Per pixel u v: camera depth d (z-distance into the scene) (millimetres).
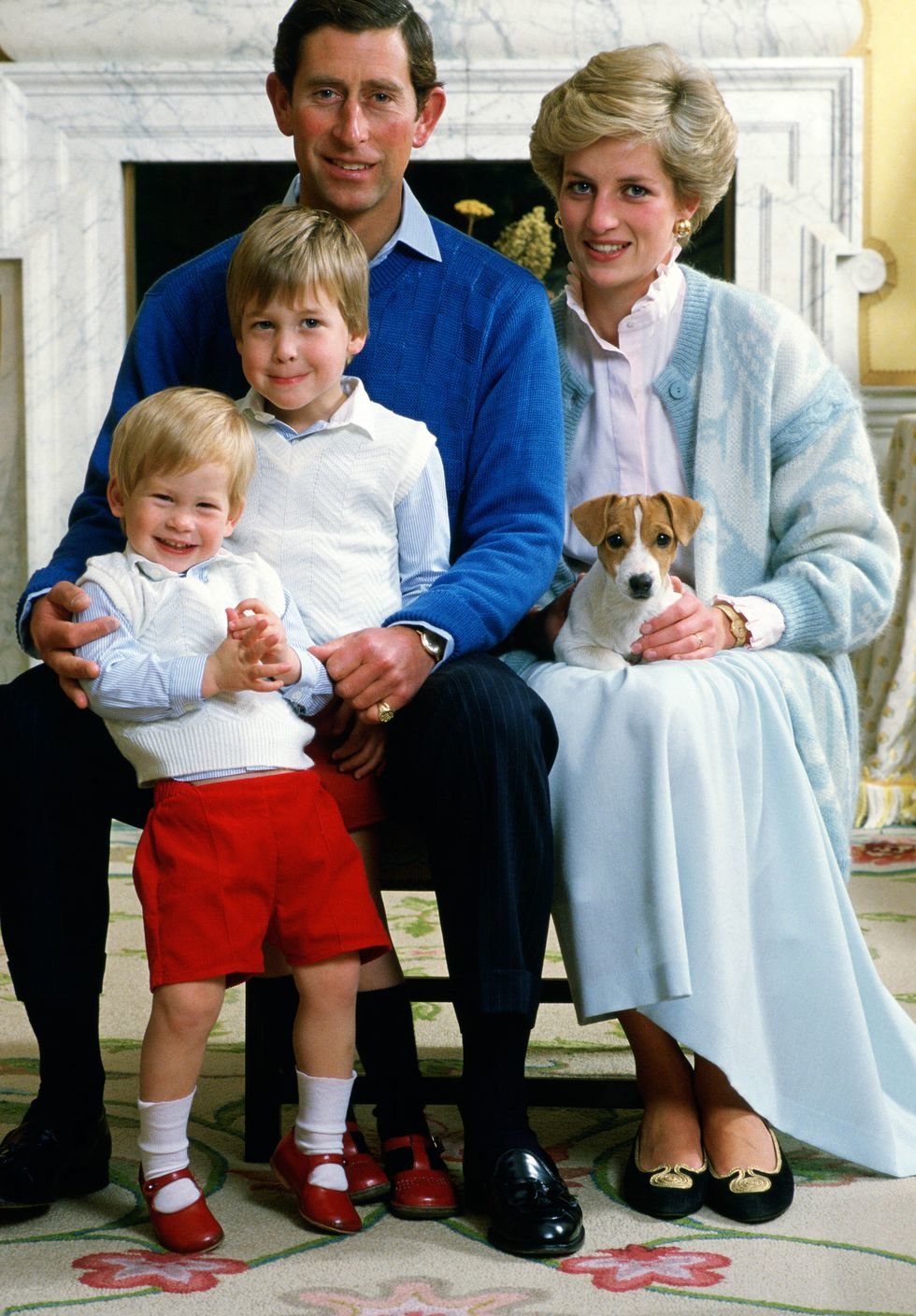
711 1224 2303
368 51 2729
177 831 2248
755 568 2949
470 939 2299
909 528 5984
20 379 6809
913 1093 2643
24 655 6859
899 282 6750
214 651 2275
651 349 2992
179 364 2896
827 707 2832
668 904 2332
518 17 6555
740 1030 2408
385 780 2533
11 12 6609
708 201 2986
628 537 2736
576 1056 3242
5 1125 2707
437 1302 2010
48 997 2346
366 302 2609
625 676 2488
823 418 2928
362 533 2562
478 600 2508
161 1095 2217
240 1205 2381
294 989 2537
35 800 2363
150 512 2379
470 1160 2291
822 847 2545
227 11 6590
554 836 2459
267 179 6824
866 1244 2213
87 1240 2242
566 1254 2170
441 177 6777
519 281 2877
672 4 6555
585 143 2838
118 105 6680
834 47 6605
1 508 6852
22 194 6727
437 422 2818
